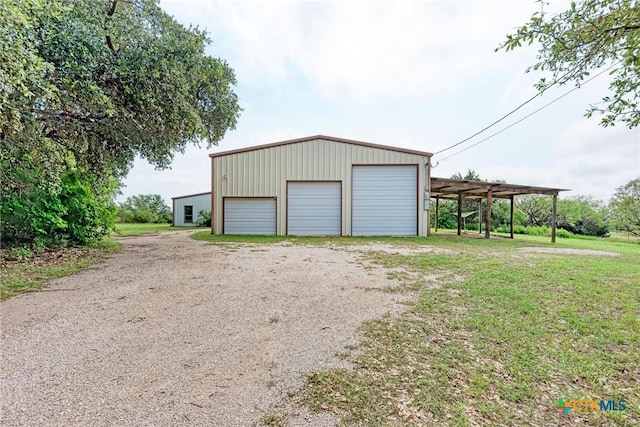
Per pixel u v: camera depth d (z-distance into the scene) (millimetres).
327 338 2559
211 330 2707
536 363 2162
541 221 22891
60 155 6305
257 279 4496
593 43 2465
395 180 11805
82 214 7312
